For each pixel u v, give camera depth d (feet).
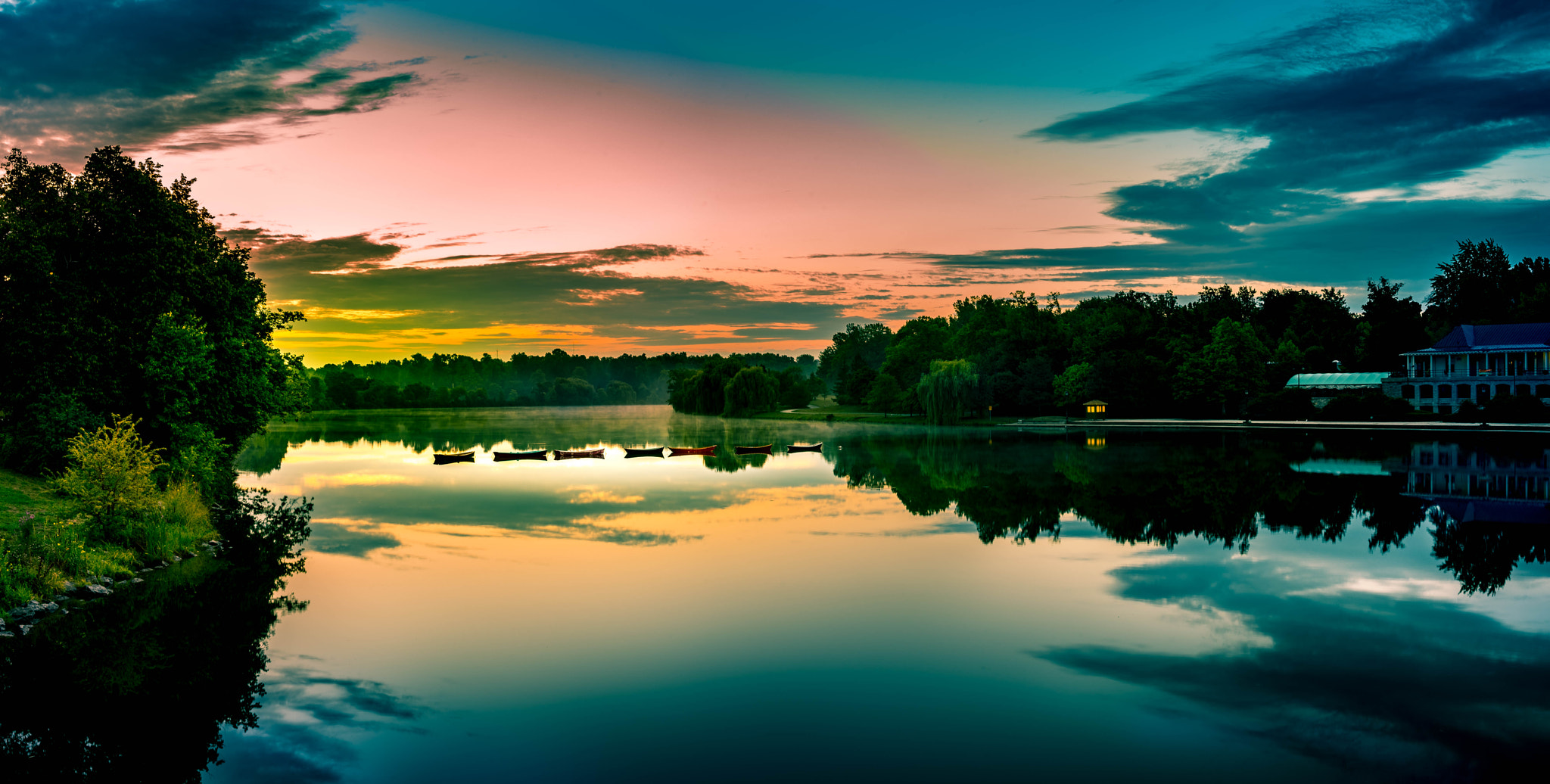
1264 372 380.58
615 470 179.52
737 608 70.90
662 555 90.43
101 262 108.78
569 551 92.73
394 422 434.30
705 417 478.18
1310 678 54.95
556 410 652.07
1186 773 42.70
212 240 132.05
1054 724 48.42
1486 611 69.67
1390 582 79.15
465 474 171.53
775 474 169.27
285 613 69.00
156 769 43.21
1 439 106.01
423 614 69.05
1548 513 116.26
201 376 112.68
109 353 107.34
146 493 94.43
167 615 68.23
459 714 49.83
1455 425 276.21
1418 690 52.85
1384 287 471.62
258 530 105.50
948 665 57.52
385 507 124.98
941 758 44.42
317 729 47.98
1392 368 405.59
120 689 53.52
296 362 160.86
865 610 70.23
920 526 108.27
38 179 109.91
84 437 88.33
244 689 53.57
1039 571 83.20
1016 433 298.56
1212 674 55.67
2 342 102.89
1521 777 42.22
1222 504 125.49
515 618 67.92
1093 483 151.84
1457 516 114.21
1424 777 42.27
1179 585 77.97
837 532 104.06
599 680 55.11
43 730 47.88
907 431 321.73
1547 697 51.67
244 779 42.19
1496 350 331.36
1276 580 79.46
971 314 600.80
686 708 50.62
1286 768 43.32
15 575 69.21
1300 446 223.51
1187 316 469.16
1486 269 456.45
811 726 48.16
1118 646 61.36
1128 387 369.71
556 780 42.24
